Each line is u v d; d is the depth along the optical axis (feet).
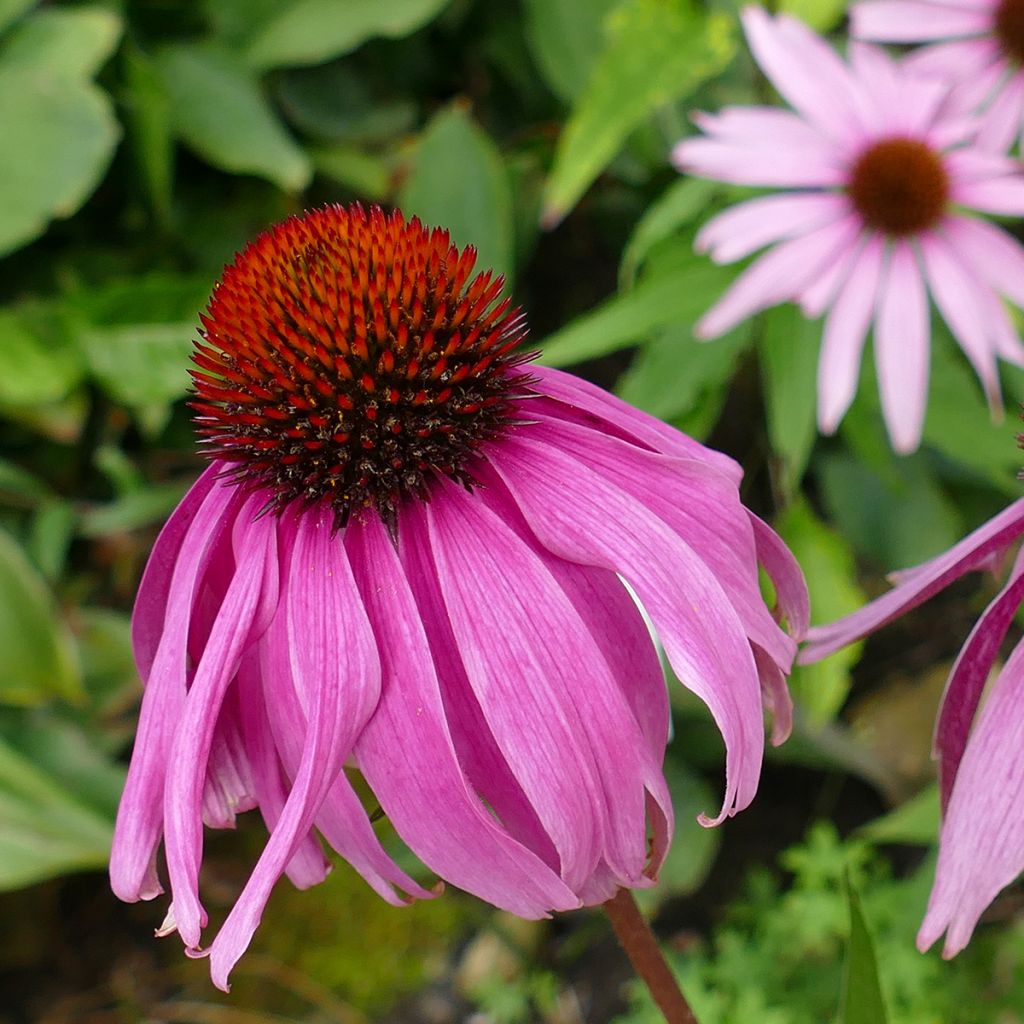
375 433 1.29
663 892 1.95
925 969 1.75
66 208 2.05
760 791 2.17
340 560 1.28
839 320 1.76
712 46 1.92
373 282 1.31
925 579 1.32
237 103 2.14
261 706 1.29
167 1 2.20
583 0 2.13
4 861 1.84
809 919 1.82
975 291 1.76
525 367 1.33
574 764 1.23
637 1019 1.87
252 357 1.31
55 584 2.10
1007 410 1.93
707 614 1.24
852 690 2.18
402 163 2.21
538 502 1.28
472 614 1.26
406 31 2.16
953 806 1.26
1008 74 1.83
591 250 2.47
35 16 2.12
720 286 1.87
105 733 2.03
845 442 2.11
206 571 1.32
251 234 2.22
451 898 2.09
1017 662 1.26
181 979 2.07
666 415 1.87
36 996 2.07
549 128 2.26
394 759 1.24
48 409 2.11
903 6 1.85
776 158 1.79
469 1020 2.02
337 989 2.05
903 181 1.76
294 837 1.21
